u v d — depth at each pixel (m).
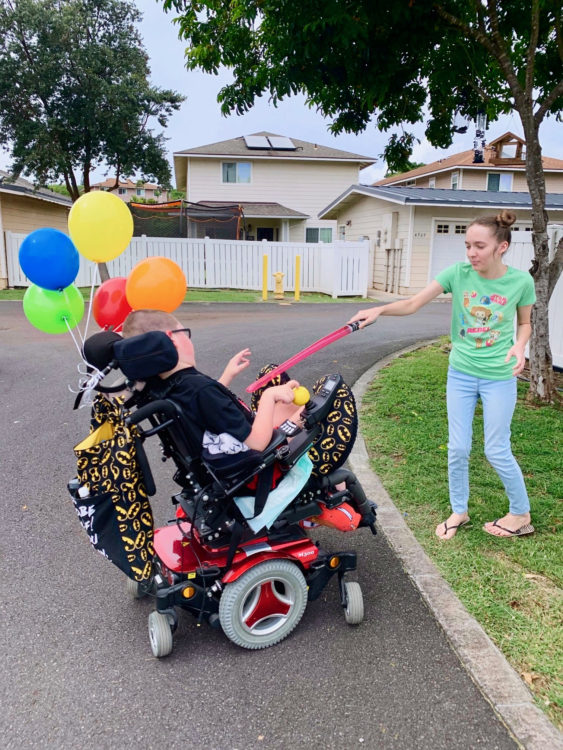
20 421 5.57
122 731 2.14
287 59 6.02
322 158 27.02
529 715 2.17
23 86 19.73
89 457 2.33
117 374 6.56
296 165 27.58
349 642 2.61
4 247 17.73
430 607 2.80
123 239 2.78
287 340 9.81
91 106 20.20
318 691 2.32
